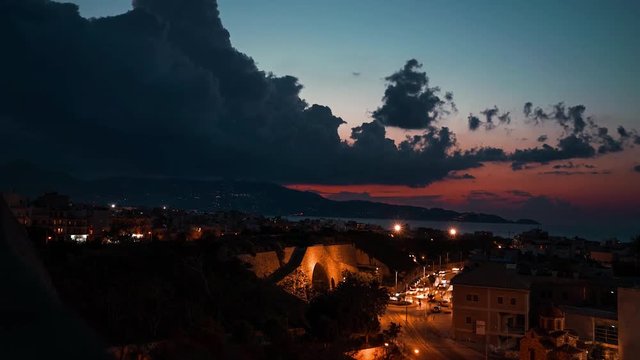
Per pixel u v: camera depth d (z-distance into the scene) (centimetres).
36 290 378
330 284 11488
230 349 5100
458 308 8188
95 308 5466
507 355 7175
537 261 12012
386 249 16062
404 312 10238
